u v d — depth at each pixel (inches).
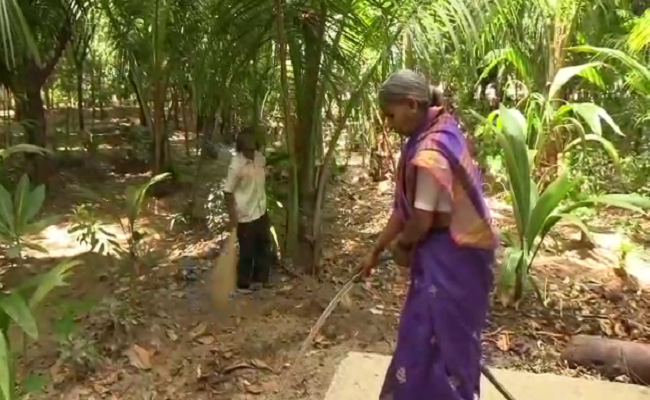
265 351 161.5
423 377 111.0
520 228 184.2
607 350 156.2
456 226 108.1
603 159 306.0
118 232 260.7
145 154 402.3
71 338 156.9
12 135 384.2
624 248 222.1
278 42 195.9
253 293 197.3
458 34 190.9
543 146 261.0
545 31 289.0
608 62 313.3
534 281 194.2
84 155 403.5
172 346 163.0
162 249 240.1
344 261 228.8
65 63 452.8
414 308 111.2
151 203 302.5
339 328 174.1
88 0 291.6
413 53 190.5
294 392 144.6
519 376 149.7
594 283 208.5
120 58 342.0
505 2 192.2
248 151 197.8
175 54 284.4
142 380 147.3
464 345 110.7
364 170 386.3
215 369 152.5
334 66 202.1
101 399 141.0
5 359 105.3
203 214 281.0
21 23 148.2
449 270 108.4
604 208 302.2
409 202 108.3
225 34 202.2
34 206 151.5
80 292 196.2
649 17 249.9
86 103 536.7
